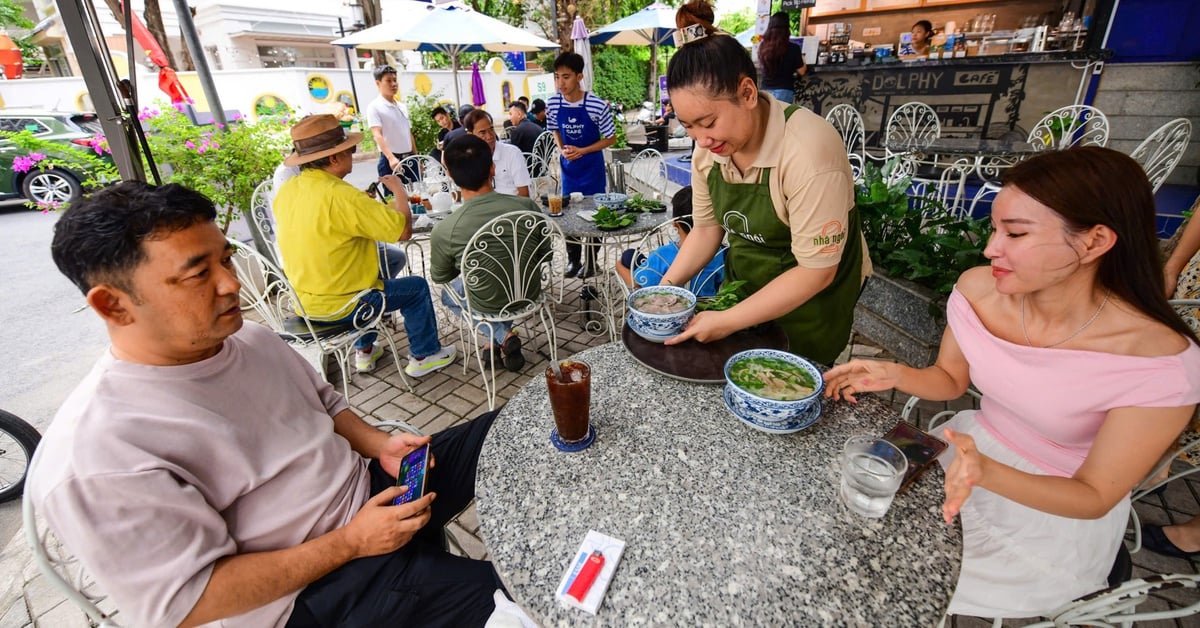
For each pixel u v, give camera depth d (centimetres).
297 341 252
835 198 131
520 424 124
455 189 420
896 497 101
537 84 888
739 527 94
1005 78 501
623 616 80
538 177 563
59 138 679
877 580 85
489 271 255
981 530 117
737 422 121
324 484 119
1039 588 112
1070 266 95
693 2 163
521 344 325
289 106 1129
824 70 581
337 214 239
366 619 109
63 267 87
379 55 1254
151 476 89
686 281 183
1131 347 97
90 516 83
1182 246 185
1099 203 88
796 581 84
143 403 95
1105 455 96
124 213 85
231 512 107
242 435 107
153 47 374
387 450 138
